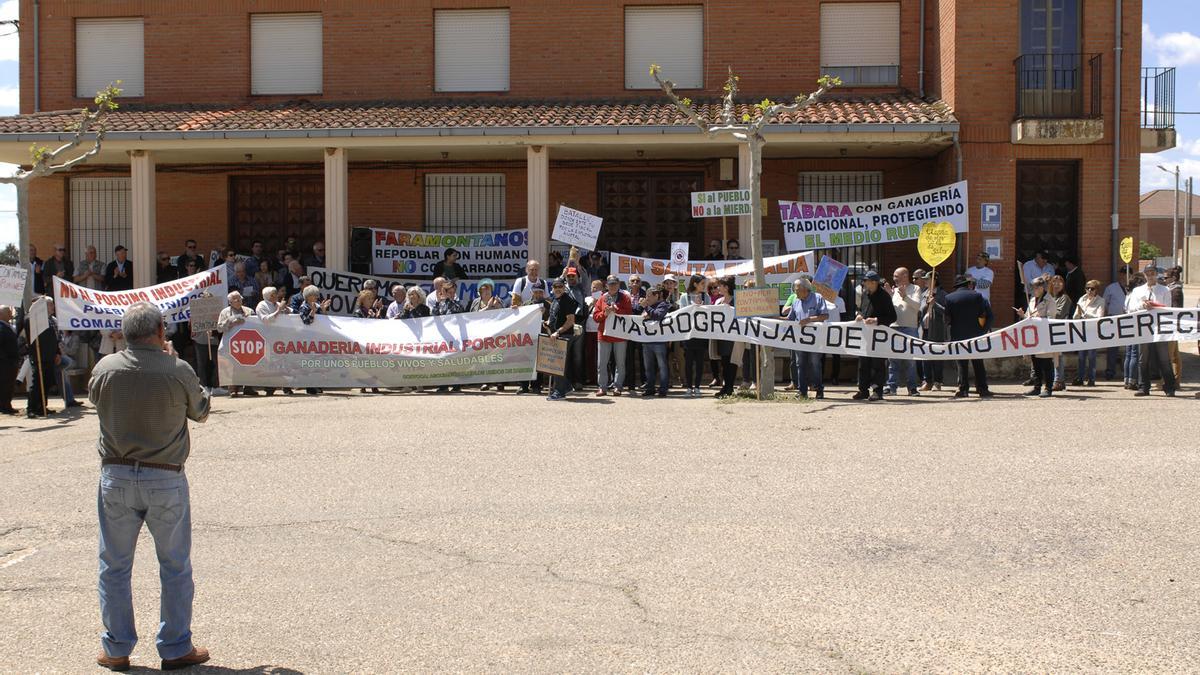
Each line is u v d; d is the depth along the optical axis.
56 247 23.11
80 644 6.41
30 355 15.65
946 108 21.00
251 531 8.81
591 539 8.38
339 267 21.05
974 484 9.89
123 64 24.42
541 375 17.42
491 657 6.06
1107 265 20.67
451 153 22.70
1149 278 16.50
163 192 24.34
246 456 11.84
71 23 24.36
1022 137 20.17
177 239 24.31
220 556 8.12
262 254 24.12
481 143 20.55
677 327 16.34
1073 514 8.79
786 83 23.06
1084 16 20.72
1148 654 5.96
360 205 24.05
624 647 6.18
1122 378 19.03
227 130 20.75
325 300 19.78
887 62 22.95
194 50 24.19
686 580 7.36
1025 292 20.48
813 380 15.95
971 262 20.69
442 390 17.58
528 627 6.52
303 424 13.85
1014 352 15.91
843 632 6.36
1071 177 20.94
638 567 7.66
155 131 20.83
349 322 17.39
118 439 5.95
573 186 23.58
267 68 24.20
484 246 22.53
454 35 23.86
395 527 8.85
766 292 15.97
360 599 7.09
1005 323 20.59
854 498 9.48
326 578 7.55
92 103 24.38
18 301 16.17
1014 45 20.62
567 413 14.54
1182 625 6.37
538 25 23.61
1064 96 20.72
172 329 18.14
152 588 7.46
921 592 7.04
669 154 22.62
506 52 23.75
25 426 14.67
